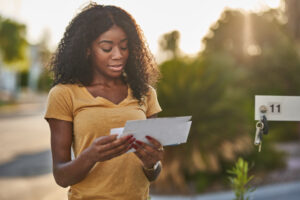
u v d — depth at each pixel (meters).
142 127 1.54
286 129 13.21
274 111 1.86
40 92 58.72
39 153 10.28
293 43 13.05
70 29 1.84
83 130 1.70
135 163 1.75
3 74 49.38
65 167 1.61
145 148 1.62
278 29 16.89
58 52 1.85
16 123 18.62
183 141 1.73
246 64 13.84
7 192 6.37
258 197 6.25
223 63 7.66
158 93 7.25
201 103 7.10
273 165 7.93
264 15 19.41
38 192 6.39
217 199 6.14
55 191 6.46
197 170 6.84
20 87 59.66
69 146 1.73
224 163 7.04
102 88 1.79
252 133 7.46
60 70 1.80
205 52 9.05
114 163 1.71
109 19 1.75
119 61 1.76
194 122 7.00
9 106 30.97
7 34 33.16
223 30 21.50
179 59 7.70
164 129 1.62
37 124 18.16
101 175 1.71
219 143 6.97
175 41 10.48
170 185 6.77
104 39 1.74
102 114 1.71
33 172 7.97
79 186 1.73
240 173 2.44
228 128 7.02
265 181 7.08
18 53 34.38
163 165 6.81
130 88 1.86
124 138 1.52
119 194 1.72
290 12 9.61
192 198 6.26
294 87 12.80
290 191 6.55
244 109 7.38
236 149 6.98
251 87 12.01
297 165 8.40
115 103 1.79
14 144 11.84
